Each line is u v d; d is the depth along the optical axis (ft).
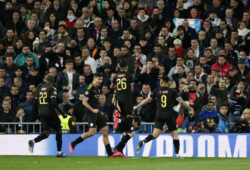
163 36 195.52
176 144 139.54
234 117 164.96
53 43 198.90
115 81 143.74
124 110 141.90
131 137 143.54
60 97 174.09
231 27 207.10
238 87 165.99
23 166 113.09
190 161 129.39
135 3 223.51
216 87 170.50
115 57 188.75
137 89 176.86
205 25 205.98
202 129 154.71
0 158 141.28
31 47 205.26
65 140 155.63
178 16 213.87
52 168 107.45
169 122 137.18
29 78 185.26
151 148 151.84
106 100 171.22
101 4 219.82
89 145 154.61
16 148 157.89
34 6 227.61
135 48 188.96
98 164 117.91
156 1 225.15
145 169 103.76
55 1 221.87
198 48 194.18
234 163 121.29
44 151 156.46
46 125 138.31
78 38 204.33
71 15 219.00
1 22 225.97
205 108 158.10
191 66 187.83
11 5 225.97
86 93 135.33
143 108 164.25
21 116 165.89
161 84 137.80
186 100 160.56
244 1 227.40
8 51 197.98
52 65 189.47
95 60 196.03
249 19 213.25
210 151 150.20
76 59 187.32
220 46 198.90
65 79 178.60
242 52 189.57
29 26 212.43
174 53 186.80
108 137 153.17
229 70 178.81
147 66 178.40
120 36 204.13
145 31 203.41
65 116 136.46
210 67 186.70
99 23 206.18
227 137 150.00
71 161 127.75
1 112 168.14
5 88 183.11
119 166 111.96
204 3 225.35
